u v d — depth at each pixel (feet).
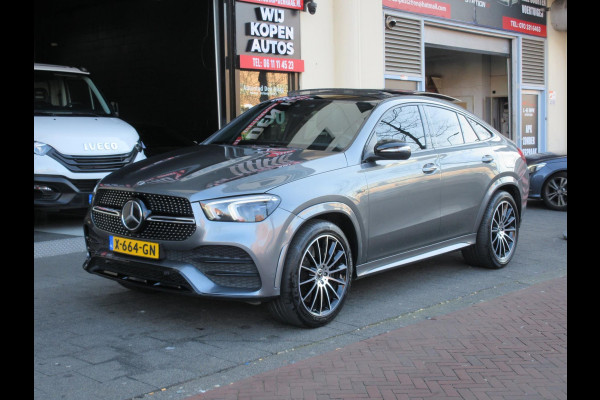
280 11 37.52
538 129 61.62
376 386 12.53
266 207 14.64
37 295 18.49
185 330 15.70
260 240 14.42
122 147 29.14
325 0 40.29
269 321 16.46
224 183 14.88
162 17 46.78
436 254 20.08
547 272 22.44
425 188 19.13
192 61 44.50
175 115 46.39
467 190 20.94
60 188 27.17
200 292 14.30
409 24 45.68
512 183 22.86
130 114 50.62
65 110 30.81
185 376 12.92
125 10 50.19
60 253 24.04
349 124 18.15
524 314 17.29
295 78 38.99
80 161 27.63
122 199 15.74
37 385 12.34
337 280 16.29
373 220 17.35
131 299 18.24
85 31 54.29
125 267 15.61
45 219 31.91
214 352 14.26
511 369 13.43
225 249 14.42
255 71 36.78
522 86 58.54
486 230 21.86
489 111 64.23
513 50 57.52
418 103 20.27
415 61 46.42
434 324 16.39
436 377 12.99
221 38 34.96
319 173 16.06
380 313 17.39
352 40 40.60
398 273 22.09
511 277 21.66
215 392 12.19
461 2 50.16
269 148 17.76
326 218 16.47
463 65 64.69
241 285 14.61
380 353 14.28
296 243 15.15
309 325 15.71
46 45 58.03
